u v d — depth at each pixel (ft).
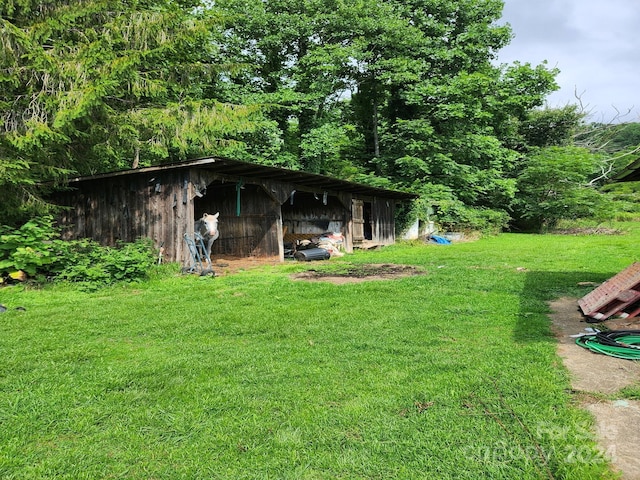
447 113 70.33
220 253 46.73
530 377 11.53
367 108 81.61
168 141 40.06
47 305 21.66
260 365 12.82
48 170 33.04
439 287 25.50
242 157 62.28
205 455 8.26
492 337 15.42
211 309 20.44
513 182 77.30
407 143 72.08
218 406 10.19
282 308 20.48
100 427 9.38
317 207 55.11
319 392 10.85
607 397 10.44
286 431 9.04
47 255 26.66
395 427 9.09
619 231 73.72
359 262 39.70
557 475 7.50
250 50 70.59
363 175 71.72
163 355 13.91
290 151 76.54
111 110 35.50
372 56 71.97
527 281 27.07
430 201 65.82
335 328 16.85
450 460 7.93
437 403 10.14
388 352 13.89
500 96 76.69
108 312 19.94
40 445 8.71
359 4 67.05
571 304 21.18
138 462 8.09
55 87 31.12
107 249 29.99
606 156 111.04
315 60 65.05
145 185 35.04
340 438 8.73
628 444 8.38
